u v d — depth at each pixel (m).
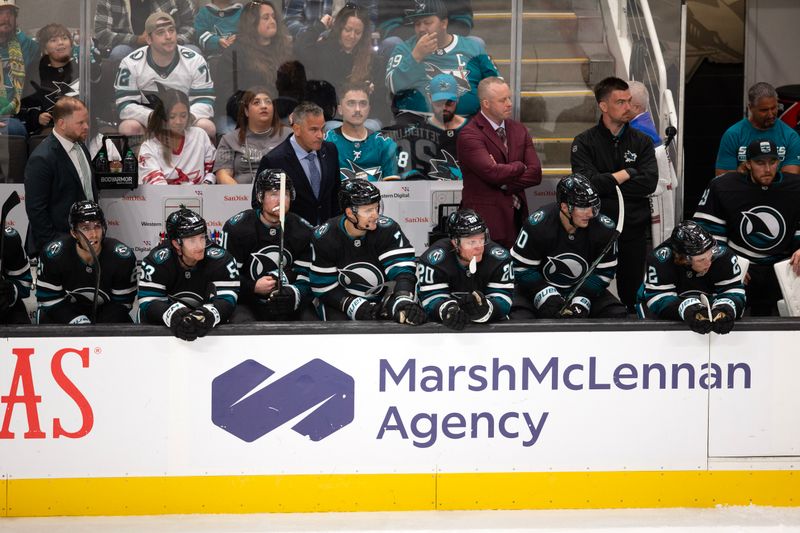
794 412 16.70
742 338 16.52
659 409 16.56
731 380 16.59
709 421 16.64
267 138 24.17
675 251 16.92
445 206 24.48
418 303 17.69
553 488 16.61
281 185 16.70
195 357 16.12
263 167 21.84
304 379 16.28
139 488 16.28
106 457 16.20
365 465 16.42
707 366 16.55
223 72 23.91
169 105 23.83
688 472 16.69
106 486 16.25
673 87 24.58
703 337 16.47
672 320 16.61
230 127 24.06
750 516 16.39
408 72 24.22
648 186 20.70
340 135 24.31
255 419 16.28
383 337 16.23
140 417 16.17
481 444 16.48
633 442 16.59
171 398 16.17
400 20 24.02
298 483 16.41
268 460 16.34
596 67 24.88
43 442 16.16
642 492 16.69
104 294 18.48
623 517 16.31
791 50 32.94
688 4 32.94
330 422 16.33
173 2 23.64
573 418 16.52
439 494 16.53
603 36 24.91
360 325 16.20
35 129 23.91
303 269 18.97
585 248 18.59
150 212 24.03
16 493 16.22
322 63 24.03
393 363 16.30
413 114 24.34
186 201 24.03
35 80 23.78
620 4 24.69
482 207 21.38
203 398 16.20
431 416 16.41
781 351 16.58
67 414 16.12
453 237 16.58
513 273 18.50
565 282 18.97
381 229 18.06
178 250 16.89
